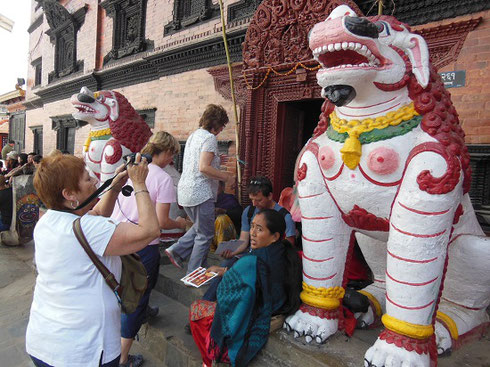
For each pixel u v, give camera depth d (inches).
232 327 80.2
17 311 148.3
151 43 257.3
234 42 190.7
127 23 291.7
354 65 68.7
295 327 85.1
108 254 61.1
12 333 132.0
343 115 79.0
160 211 101.3
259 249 89.3
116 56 297.4
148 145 111.8
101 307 61.2
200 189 122.3
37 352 60.4
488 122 112.9
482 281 85.0
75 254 59.8
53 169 61.8
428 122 69.8
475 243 82.2
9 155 393.1
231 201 165.2
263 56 161.2
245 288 81.9
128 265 70.2
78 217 63.6
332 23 65.6
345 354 79.0
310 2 138.6
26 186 229.5
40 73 478.9
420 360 69.4
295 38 147.9
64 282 60.0
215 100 204.4
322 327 83.1
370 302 95.3
